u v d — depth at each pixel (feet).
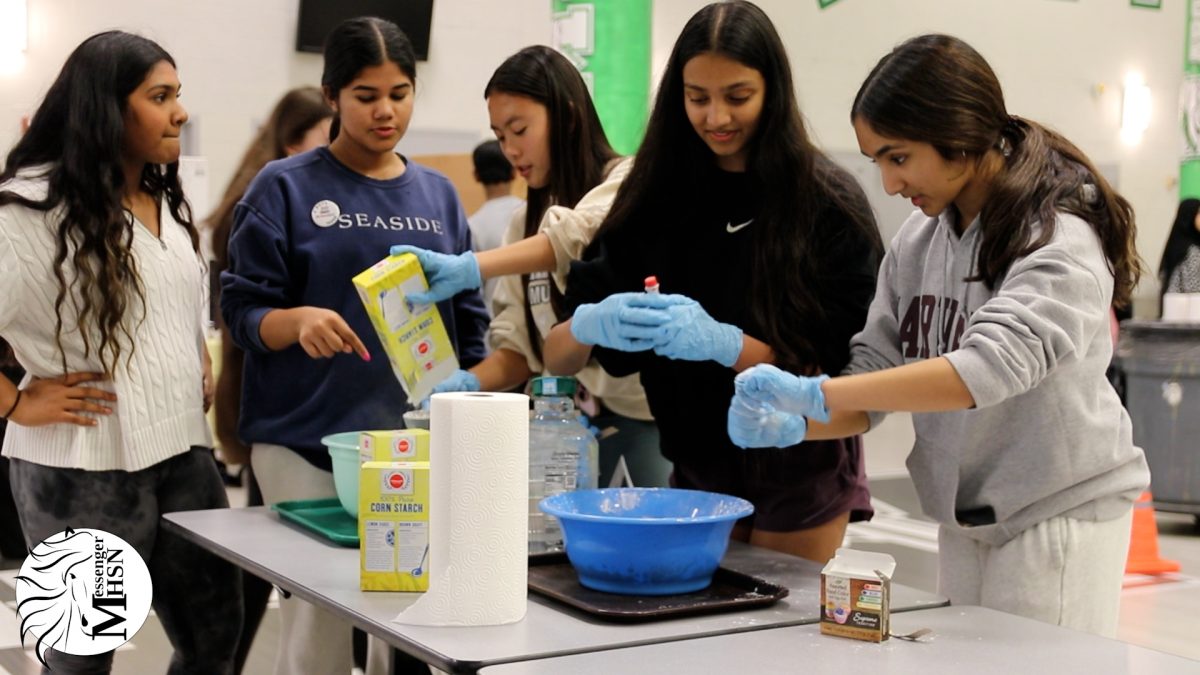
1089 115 29.12
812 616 4.88
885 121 5.14
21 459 6.95
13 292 6.53
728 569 5.37
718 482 6.90
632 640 4.48
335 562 5.67
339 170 7.72
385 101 7.44
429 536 4.80
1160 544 17.31
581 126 7.65
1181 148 22.65
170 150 6.95
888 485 21.39
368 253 7.62
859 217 6.26
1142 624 13.11
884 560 4.66
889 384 5.05
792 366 6.21
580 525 5.08
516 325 7.86
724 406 6.73
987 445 5.56
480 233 16.60
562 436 6.23
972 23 27.76
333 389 7.52
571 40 15.42
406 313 6.53
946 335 5.65
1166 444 17.63
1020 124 5.40
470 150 21.98
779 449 6.61
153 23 19.58
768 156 6.10
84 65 6.68
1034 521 5.54
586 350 7.00
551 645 4.40
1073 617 5.52
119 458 6.87
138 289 6.81
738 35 5.90
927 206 5.38
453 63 21.76
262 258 7.48
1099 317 5.02
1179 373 17.44
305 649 7.26
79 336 6.73
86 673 6.98
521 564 4.74
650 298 6.08
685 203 6.65
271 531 6.38
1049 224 5.02
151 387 6.94
